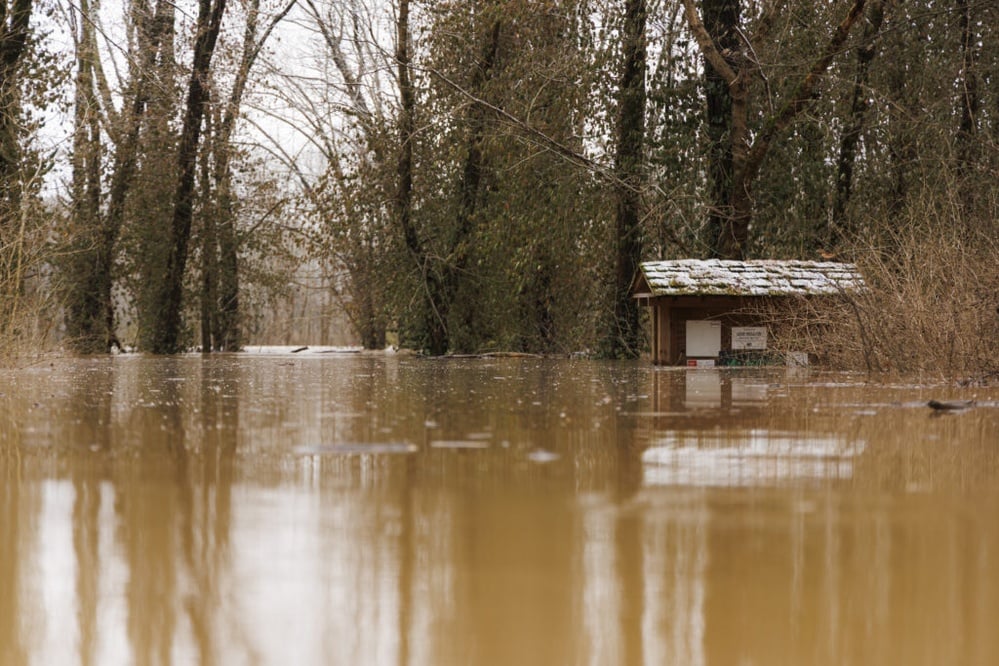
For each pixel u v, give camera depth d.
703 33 23.09
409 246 29.00
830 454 6.15
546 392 11.98
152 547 3.69
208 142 35.06
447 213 29.12
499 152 25.14
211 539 3.81
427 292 28.56
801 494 4.79
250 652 2.60
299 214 31.09
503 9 24.22
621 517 4.23
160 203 34.81
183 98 34.12
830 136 23.69
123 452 6.30
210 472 5.45
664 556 3.57
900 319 14.38
